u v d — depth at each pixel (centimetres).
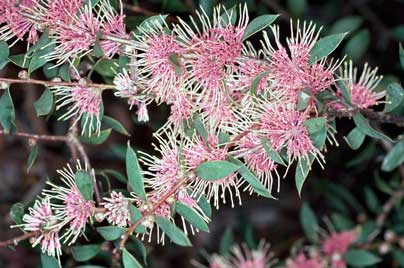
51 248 77
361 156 103
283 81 75
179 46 75
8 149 127
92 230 89
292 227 124
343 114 78
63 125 118
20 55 81
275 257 118
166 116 99
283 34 104
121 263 86
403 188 104
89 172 81
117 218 76
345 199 117
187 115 77
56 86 79
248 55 76
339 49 110
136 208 74
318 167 116
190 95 76
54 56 78
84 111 80
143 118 79
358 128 82
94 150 118
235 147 77
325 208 122
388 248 101
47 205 77
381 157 103
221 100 75
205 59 74
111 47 77
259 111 75
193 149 75
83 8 78
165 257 122
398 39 110
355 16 111
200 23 89
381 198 118
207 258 111
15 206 81
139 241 83
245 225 120
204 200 78
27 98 119
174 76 75
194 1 96
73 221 77
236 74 77
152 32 75
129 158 74
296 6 103
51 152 120
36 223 77
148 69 76
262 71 75
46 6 79
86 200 77
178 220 115
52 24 77
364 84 81
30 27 78
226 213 124
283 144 75
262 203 125
